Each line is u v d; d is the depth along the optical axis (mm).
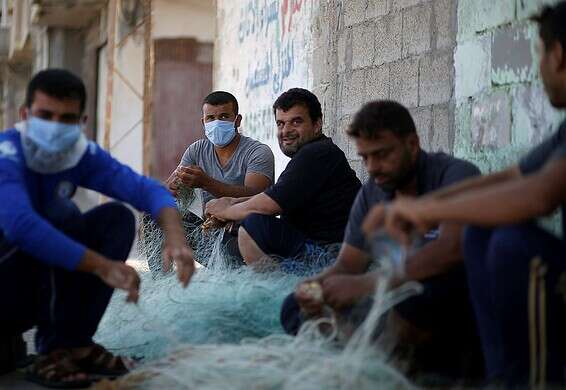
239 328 4043
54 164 3562
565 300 2631
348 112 6469
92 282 3680
